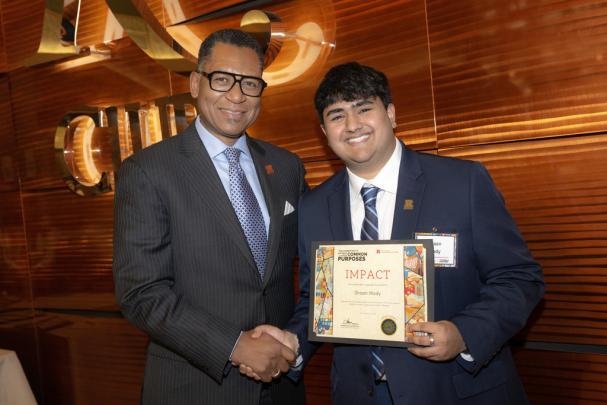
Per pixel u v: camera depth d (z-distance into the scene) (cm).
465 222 141
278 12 246
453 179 144
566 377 201
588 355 197
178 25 274
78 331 331
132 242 157
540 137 197
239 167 172
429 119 217
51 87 325
